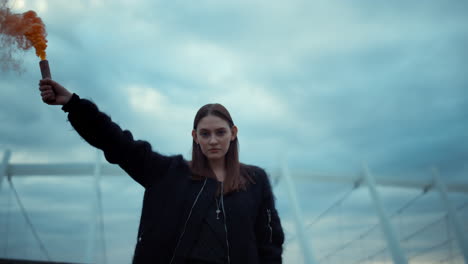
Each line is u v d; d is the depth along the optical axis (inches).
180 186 71.3
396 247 859.4
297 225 812.6
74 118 64.2
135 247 68.6
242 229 70.6
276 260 77.4
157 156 73.2
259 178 81.0
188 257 65.8
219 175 78.1
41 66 63.6
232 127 78.3
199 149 77.2
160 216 68.2
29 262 301.6
